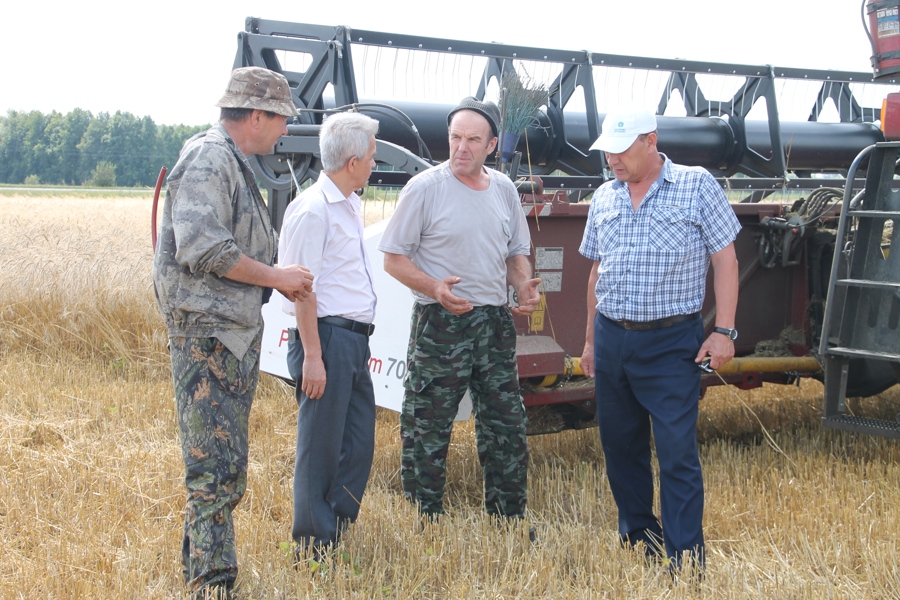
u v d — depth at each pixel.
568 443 5.91
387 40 6.56
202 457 3.30
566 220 5.22
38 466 4.98
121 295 8.58
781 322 6.10
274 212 6.47
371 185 6.64
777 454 5.68
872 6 5.13
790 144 7.95
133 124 86.19
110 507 4.40
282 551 3.79
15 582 3.48
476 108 3.94
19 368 7.62
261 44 6.67
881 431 4.63
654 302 3.80
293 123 6.56
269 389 7.26
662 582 3.63
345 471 3.97
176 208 3.15
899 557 3.79
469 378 4.19
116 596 3.35
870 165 4.84
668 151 7.76
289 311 3.86
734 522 4.38
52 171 85.31
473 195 4.03
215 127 3.37
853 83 8.80
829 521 4.38
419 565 3.73
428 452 4.24
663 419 3.78
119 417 6.23
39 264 9.22
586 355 4.31
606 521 4.47
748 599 3.47
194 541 3.29
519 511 4.32
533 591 3.54
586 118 7.62
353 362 3.82
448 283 3.81
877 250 4.84
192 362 3.29
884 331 4.75
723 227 3.78
